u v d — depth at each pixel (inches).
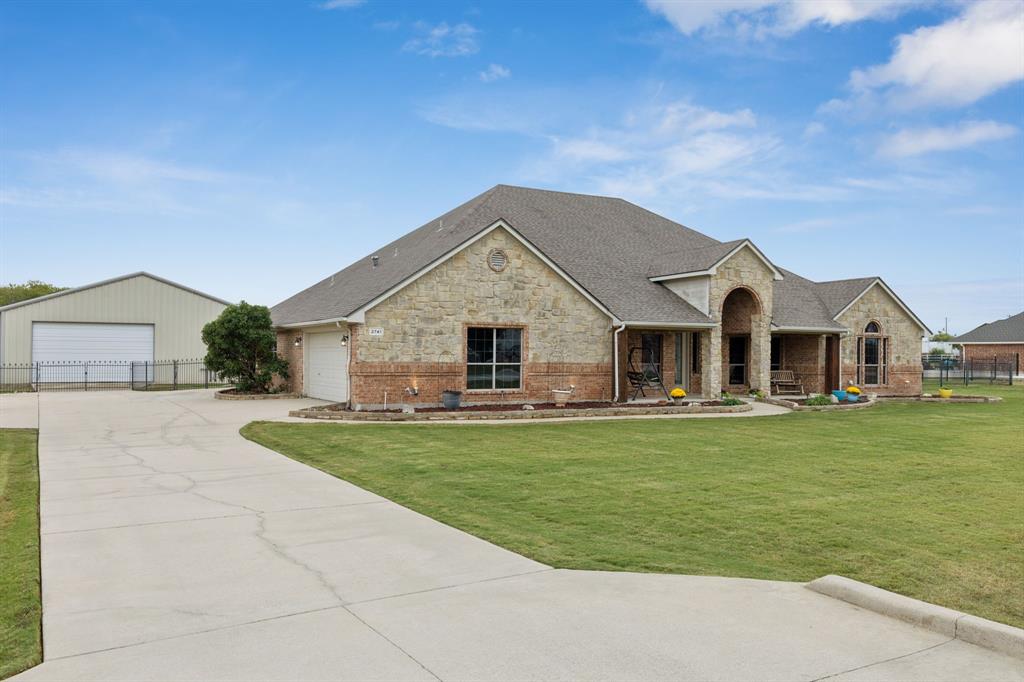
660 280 1012.5
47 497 358.3
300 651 179.9
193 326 1422.2
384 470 438.6
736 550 280.2
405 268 835.4
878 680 167.3
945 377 1889.8
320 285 1252.5
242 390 1010.1
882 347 1195.9
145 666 171.6
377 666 171.5
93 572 242.1
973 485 411.2
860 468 465.4
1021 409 949.8
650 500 363.9
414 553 266.2
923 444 584.1
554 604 214.1
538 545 279.4
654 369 976.3
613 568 252.1
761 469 457.7
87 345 1333.7
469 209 1063.6
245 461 468.8
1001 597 227.3
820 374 1109.1
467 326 807.1
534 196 1170.0
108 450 514.9
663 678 166.4
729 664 174.4
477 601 216.4
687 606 213.3
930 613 199.8
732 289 965.2
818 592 227.0
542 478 418.0
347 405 783.1
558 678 165.9
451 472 433.4
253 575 239.1
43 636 189.8
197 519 314.5
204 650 180.7
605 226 1151.6
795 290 1187.3
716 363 948.0
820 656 179.6
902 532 306.7
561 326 864.3
